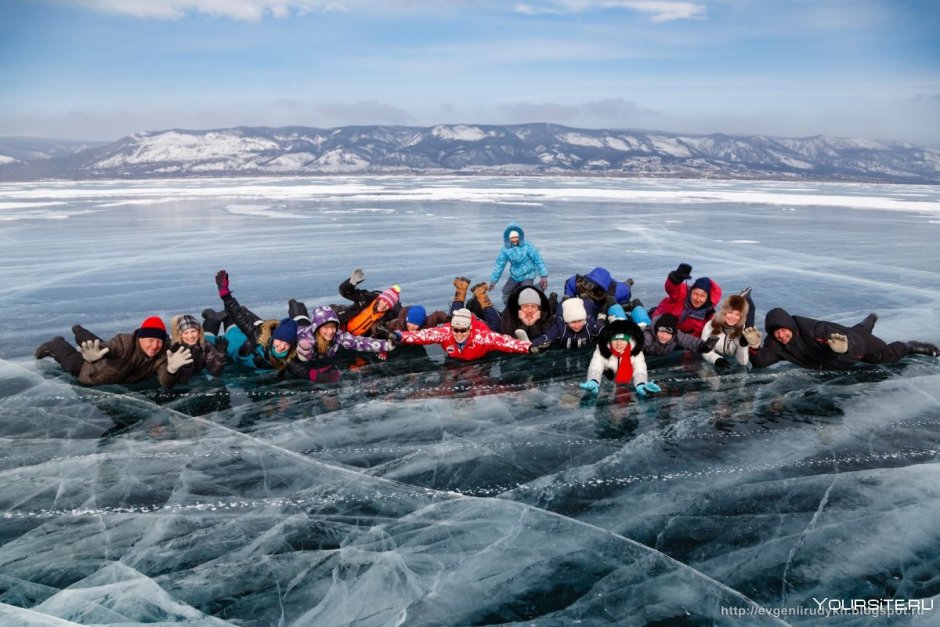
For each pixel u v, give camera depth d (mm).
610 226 18156
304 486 3732
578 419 4727
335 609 2723
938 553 3057
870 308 8273
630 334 5223
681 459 4051
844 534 3207
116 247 13688
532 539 3205
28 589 2830
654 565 2994
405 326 6500
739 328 5801
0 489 3682
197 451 4172
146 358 5297
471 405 5016
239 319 5707
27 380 5457
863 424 4594
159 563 3025
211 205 25781
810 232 17031
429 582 2891
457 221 19422
